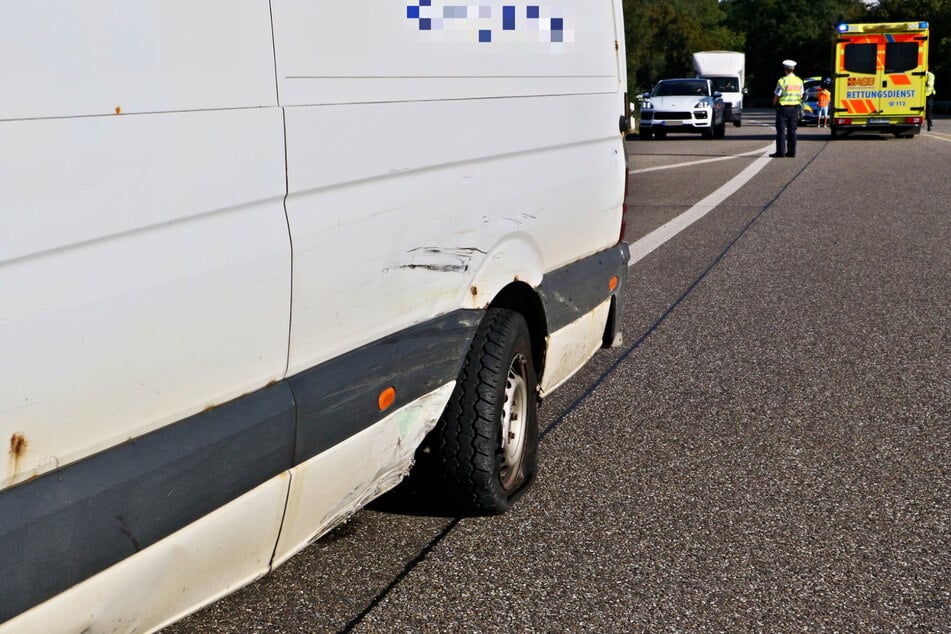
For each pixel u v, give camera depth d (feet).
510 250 13.10
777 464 15.57
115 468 7.31
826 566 12.29
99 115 7.02
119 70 7.16
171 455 7.76
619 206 17.48
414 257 10.89
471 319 12.15
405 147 10.59
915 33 97.14
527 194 13.50
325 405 9.44
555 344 14.94
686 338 23.29
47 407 6.79
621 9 17.40
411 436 11.39
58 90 6.73
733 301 27.22
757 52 311.47
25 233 6.56
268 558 9.37
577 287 15.42
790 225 41.16
